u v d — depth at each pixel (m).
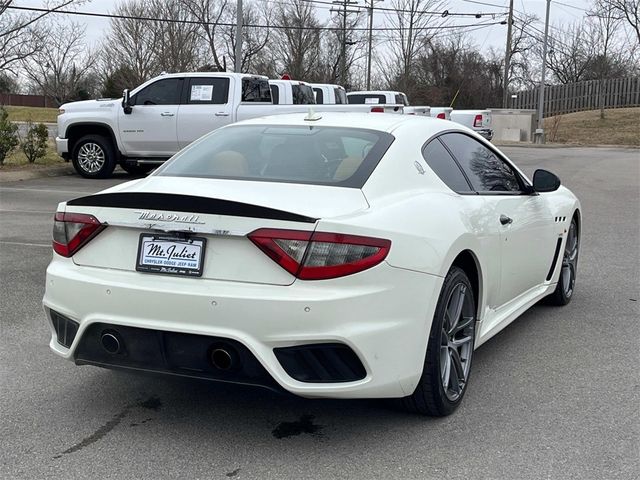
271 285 3.38
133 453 3.57
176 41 40.06
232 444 3.67
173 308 3.43
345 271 3.34
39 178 16.17
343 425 3.90
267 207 3.36
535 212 5.37
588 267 8.00
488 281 4.50
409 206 3.81
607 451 3.61
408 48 48.38
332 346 3.34
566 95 55.25
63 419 3.96
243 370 3.40
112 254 3.70
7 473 3.36
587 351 5.20
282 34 46.00
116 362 3.66
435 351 3.79
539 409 4.14
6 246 8.49
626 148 35.41
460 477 3.34
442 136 4.67
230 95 15.20
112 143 15.99
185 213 3.50
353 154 4.09
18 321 5.69
